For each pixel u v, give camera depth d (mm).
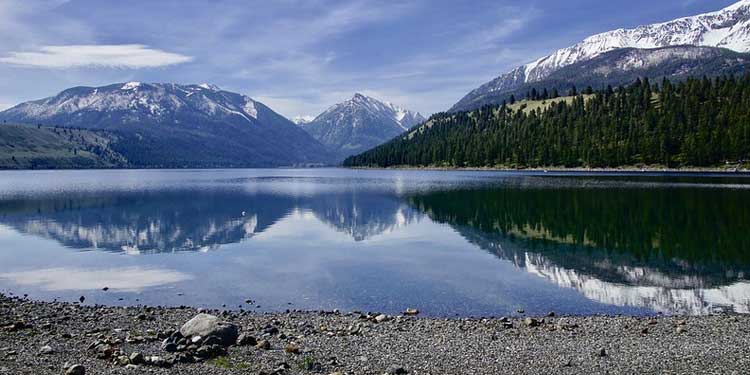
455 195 106188
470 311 27828
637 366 17422
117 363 16719
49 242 54094
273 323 24172
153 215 78625
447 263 41562
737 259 41594
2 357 17312
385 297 31109
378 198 106312
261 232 61125
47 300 30750
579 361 18031
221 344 19391
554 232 57000
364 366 17438
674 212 69688
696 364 17531
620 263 40656
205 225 67375
